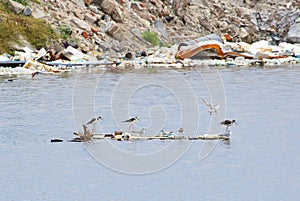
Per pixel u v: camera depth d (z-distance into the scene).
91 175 83.75
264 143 97.62
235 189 78.94
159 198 76.31
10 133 103.44
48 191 78.38
